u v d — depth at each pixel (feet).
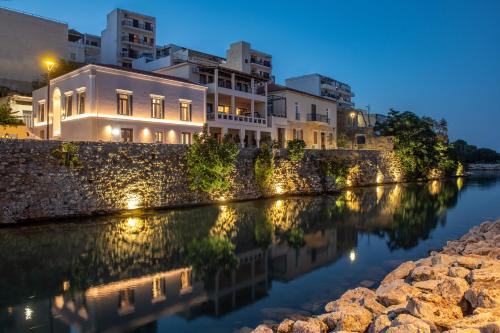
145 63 175.11
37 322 34.47
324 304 37.70
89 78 104.63
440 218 91.56
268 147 123.44
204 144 102.32
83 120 106.32
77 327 33.50
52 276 47.06
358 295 34.71
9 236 65.87
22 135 112.06
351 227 79.36
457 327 23.58
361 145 221.05
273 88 181.16
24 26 169.48
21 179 74.38
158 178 94.58
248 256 56.65
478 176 288.92
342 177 148.56
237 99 157.38
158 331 32.42
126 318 35.24
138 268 50.47
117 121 108.47
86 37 264.52
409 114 226.79
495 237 50.34
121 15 240.12
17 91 159.43
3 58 163.32
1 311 36.99
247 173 117.80
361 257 56.03
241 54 223.51
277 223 82.38
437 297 28.07
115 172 86.79
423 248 61.57
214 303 38.55
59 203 78.48
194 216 87.40
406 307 27.58
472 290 27.81
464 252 46.78
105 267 50.83
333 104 209.15
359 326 27.30
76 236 66.69
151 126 116.26
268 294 40.86
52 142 78.59
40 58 173.27
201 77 148.36
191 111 127.75
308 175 136.67
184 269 50.24
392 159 198.90
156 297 40.34
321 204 111.55
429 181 221.25
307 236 70.69
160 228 74.79
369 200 123.95
